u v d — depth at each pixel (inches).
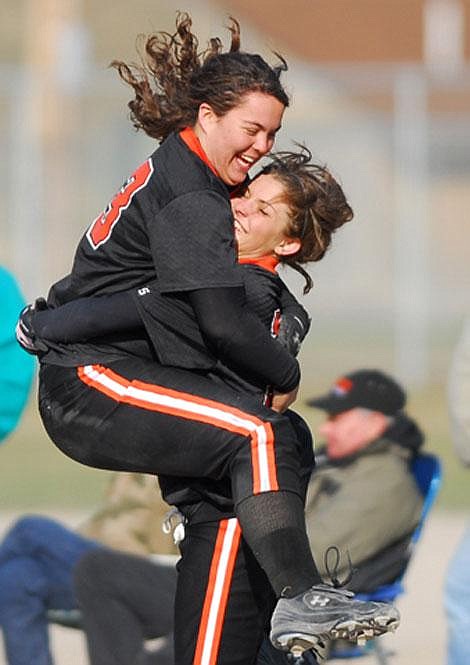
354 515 868.0
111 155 2716.5
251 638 636.7
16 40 4362.7
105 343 619.8
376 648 919.7
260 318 631.2
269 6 3715.6
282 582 571.5
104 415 607.5
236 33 651.5
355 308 2856.8
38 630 872.3
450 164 2738.7
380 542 871.1
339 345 2719.0
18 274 2536.9
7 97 2591.0
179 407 596.4
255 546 577.3
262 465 581.6
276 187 634.8
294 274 2576.3
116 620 842.8
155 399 600.1
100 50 4111.7
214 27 3641.7
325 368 2554.1
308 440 658.2
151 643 857.5
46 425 631.8
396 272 2645.2
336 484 878.4
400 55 3678.6
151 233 597.0
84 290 624.7
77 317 616.4
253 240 639.1
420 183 2645.2
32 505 1535.4
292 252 645.9
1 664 896.9
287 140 2800.2
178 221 590.6
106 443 609.0
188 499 631.8
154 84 662.5
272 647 684.1
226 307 587.2
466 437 889.5
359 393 892.0
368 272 2876.5
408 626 1125.1
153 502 864.9
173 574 847.1
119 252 611.2
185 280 587.2
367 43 3690.9
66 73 2751.0
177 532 637.9
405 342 2605.8
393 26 3686.0
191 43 640.4
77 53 3383.4
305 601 565.6
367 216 2844.5
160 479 643.5
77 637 1054.4
